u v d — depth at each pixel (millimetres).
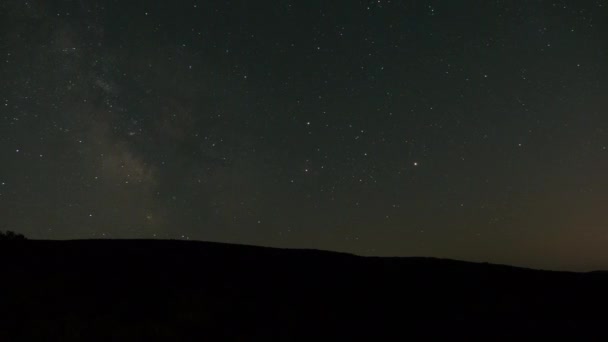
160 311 12656
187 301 13328
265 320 12719
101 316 12062
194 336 11406
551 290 17797
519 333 13117
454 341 12297
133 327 11570
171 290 14227
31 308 12305
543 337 12891
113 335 11125
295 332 12148
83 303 12836
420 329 13070
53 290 13578
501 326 13641
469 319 14109
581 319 14820
